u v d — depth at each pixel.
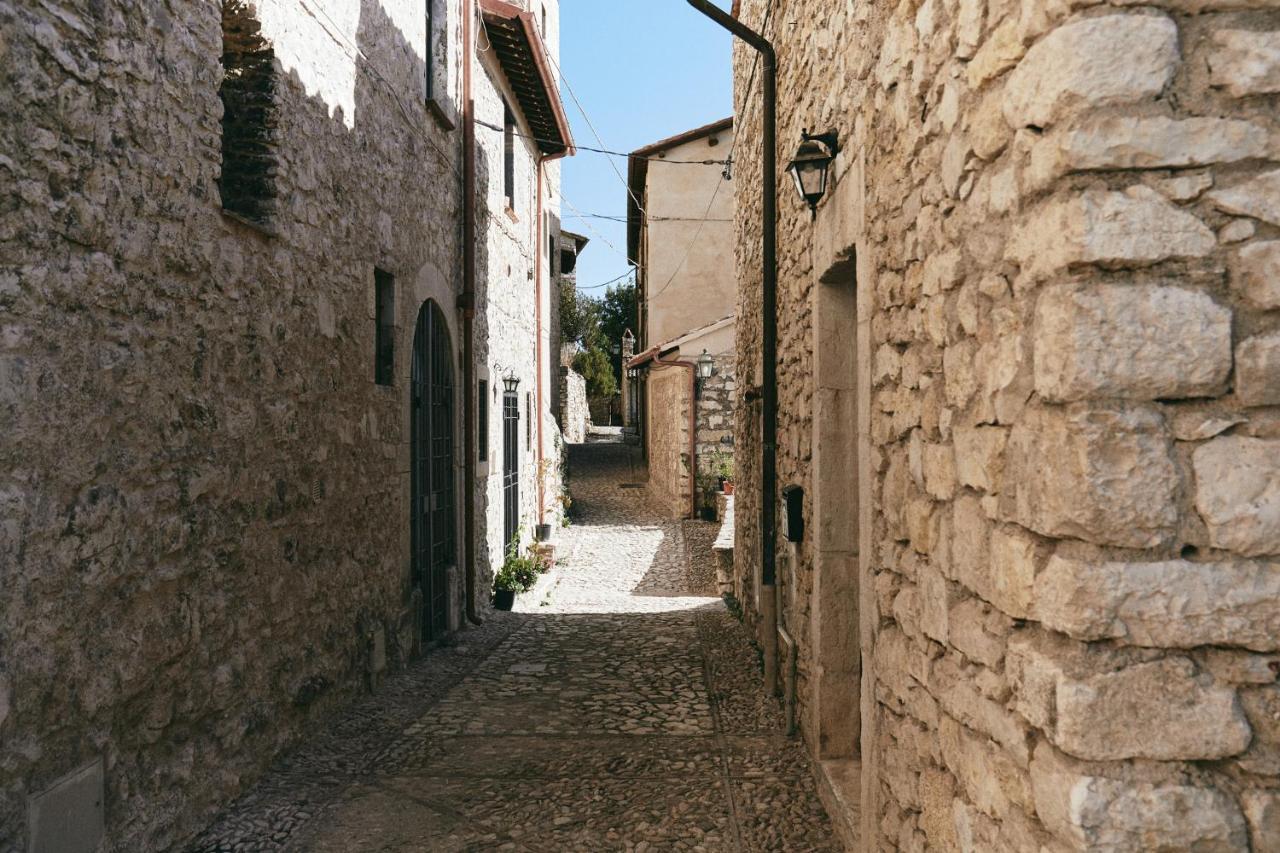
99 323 2.85
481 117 8.73
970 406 1.82
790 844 3.35
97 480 2.84
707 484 14.95
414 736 4.66
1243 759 1.36
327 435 4.73
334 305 4.84
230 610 3.69
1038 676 1.47
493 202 9.27
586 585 10.90
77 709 2.73
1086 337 1.39
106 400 2.88
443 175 7.20
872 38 2.68
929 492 2.11
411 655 6.20
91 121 2.80
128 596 3.00
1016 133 1.57
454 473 7.52
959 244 1.88
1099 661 1.40
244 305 3.81
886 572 2.53
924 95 2.14
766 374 5.42
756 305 6.52
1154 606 1.37
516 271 10.76
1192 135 1.38
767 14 5.82
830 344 3.86
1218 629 1.37
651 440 18.95
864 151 2.83
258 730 3.92
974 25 1.76
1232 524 1.37
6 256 2.45
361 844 3.37
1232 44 1.39
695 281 16.48
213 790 3.54
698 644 7.05
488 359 8.95
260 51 4.09
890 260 2.47
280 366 4.17
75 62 2.72
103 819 2.85
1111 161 1.39
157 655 3.16
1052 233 1.45
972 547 1.81
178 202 3.30
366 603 5.31
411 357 6.25
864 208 2.80
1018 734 1.57
